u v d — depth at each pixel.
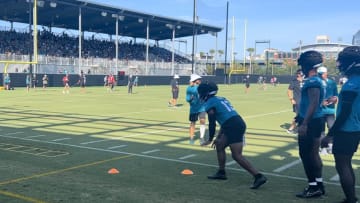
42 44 50.62
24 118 14.19
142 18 51.41
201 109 9.49
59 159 7.66
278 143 9.94
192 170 6.95
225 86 52.94
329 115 8.54
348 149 4.76
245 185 6.03
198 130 11.96
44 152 8.31
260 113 17.84
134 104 21.30
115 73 47.91
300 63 5.39
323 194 5.54
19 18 54.59
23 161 7.45
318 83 5.22
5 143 9.26
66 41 56.03
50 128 11.83
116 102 22.45
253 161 7.80
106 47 60.69
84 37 60.88
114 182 6.10
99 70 47.50
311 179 5.43
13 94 28.28
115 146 9.15
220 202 5.21
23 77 37.88
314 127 5.33
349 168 4.85
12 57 38.97
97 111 17.16
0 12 48.94
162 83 52.19
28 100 22.75
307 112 5.21
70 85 42.19
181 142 9.82
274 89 45.44
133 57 60.69
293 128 11.63
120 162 7.50
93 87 42.34
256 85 59.66
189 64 59.72
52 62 42.41
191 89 9.49
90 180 6.20
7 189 5.67
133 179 6.29
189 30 62.91
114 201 5.19
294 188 5.89
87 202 5.13
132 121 13.94
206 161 7.67
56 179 6.23
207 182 6.17
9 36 48.78
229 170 6.95
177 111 17.84
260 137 10.91
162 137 10.58
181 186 5.93
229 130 5.91
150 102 22.88
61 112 16.45
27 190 5.63
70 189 5.70
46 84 38.19
